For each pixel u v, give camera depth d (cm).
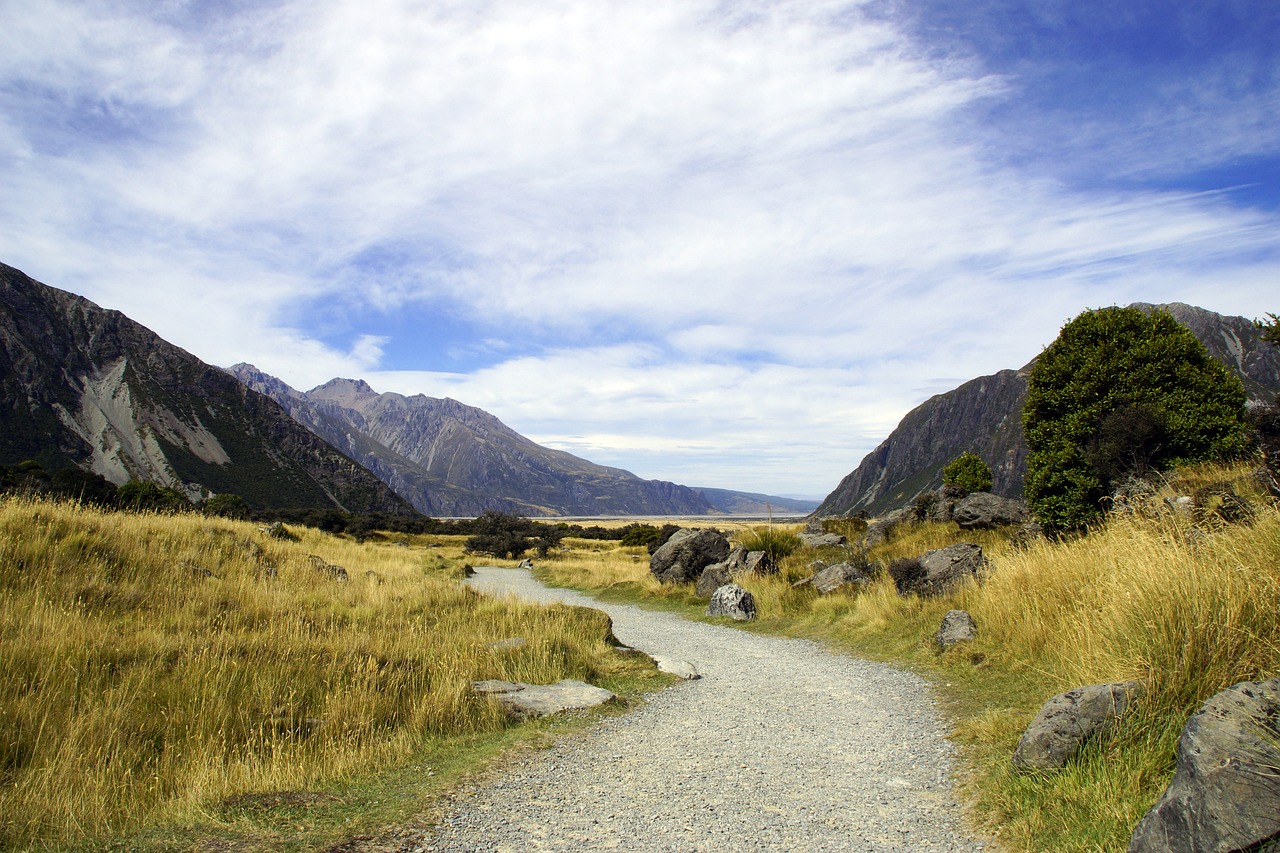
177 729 643
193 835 453
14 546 1152
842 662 1159
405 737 679
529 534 6744
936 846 441
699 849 441
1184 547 666
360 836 458
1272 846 299
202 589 1248
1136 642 585
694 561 2453
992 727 660
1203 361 1457
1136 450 1366
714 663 1177
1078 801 441
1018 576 1077
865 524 2973
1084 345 1573
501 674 948
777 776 588
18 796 488
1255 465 1172
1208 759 334
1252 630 525
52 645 775
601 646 1184
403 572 2541
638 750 669
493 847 442
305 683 788
